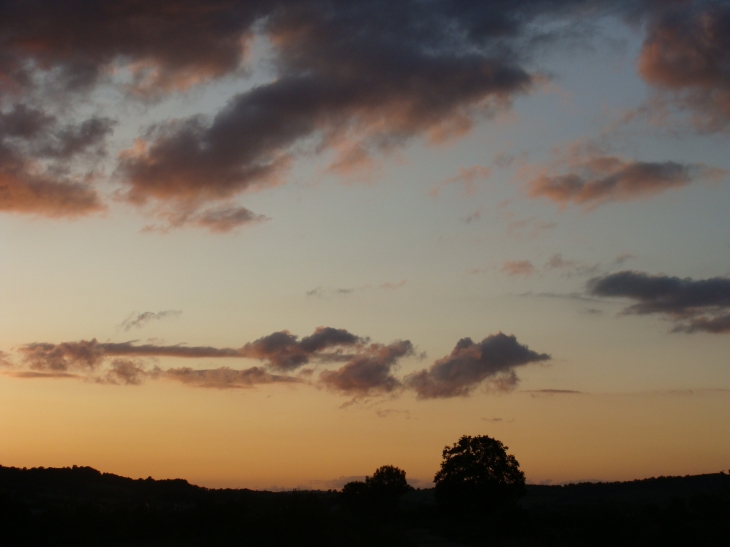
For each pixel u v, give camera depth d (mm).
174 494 119688
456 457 102188
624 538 55031
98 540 63406
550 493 175750
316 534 52656
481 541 72312
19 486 110562
